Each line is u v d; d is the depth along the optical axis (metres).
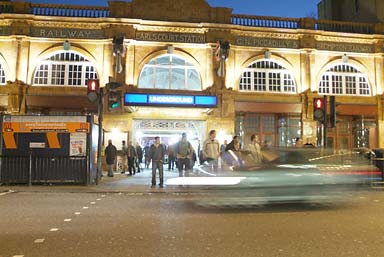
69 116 14.52
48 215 8.70
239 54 23.80
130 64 22.55
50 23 22.34
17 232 7.05
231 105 23.08
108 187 13.91
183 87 23.56
